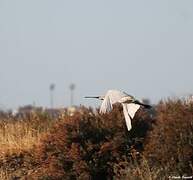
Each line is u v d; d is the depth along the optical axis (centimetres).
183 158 6994
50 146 7738
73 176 7500
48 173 7556
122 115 7656
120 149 7481
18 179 8075
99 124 7656
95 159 7475
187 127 7094
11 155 8394
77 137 7612
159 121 7269
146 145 7256
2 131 9088
